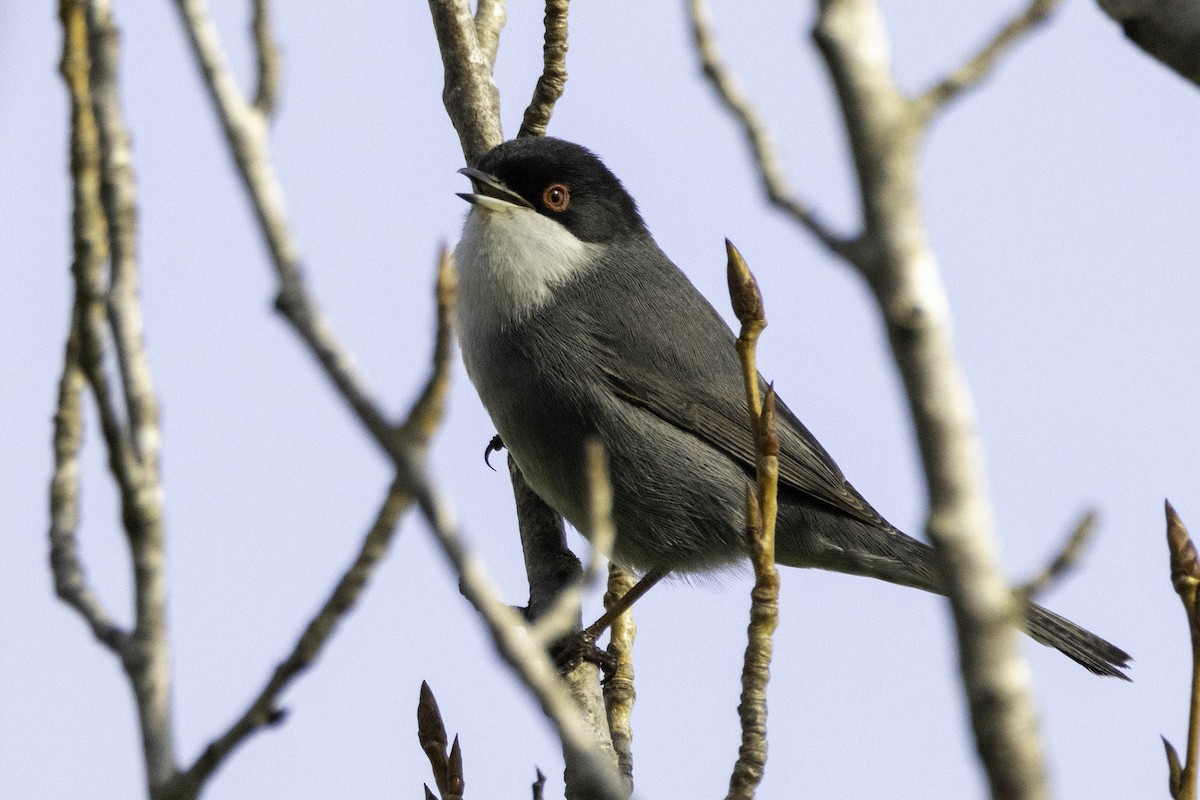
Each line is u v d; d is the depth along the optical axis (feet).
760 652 24.86
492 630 16.74
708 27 17.38
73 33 19.98
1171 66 19.53
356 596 17.80
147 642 18.62
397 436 16.01
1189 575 23.62
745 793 24.17
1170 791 22.85
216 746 17.81
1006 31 15.19
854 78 15.11
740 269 26.11
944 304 15.10
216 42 18.01
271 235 17.03
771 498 25.49
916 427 14.98
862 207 15.23
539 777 27.22
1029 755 14.57
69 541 20.04
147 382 19.06
